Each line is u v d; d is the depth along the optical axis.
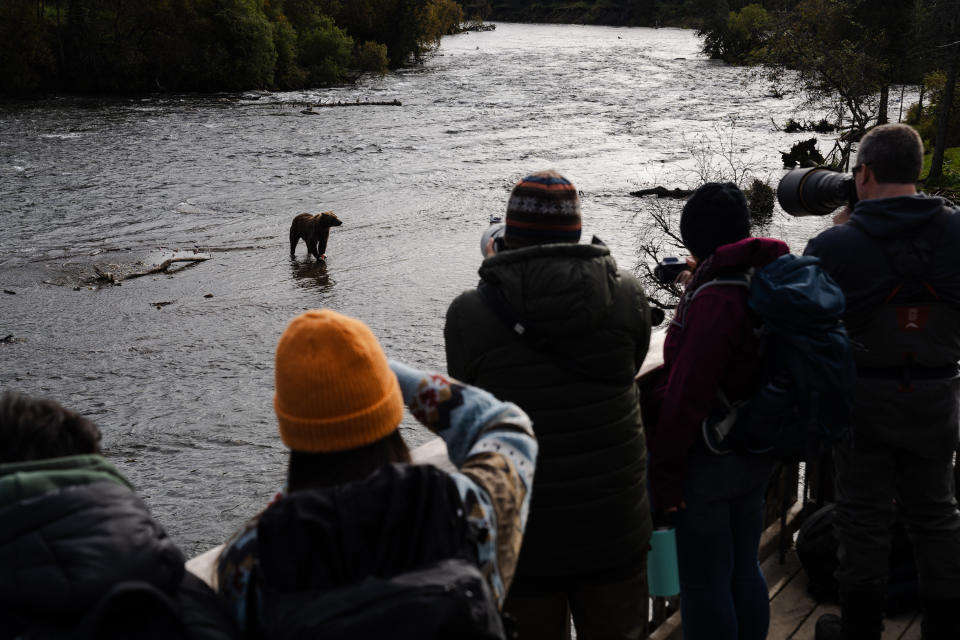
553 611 2.02
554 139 43.22
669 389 2.17
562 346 1.87
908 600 2.96
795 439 2.15
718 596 2.31
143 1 64.81
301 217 24.28
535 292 1.85
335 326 1.17
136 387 16.09
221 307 20.62
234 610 1.12
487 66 85.75
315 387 1.14
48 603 0.91
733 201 2.19
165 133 45.59
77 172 35.81
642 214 27.97
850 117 46.12
